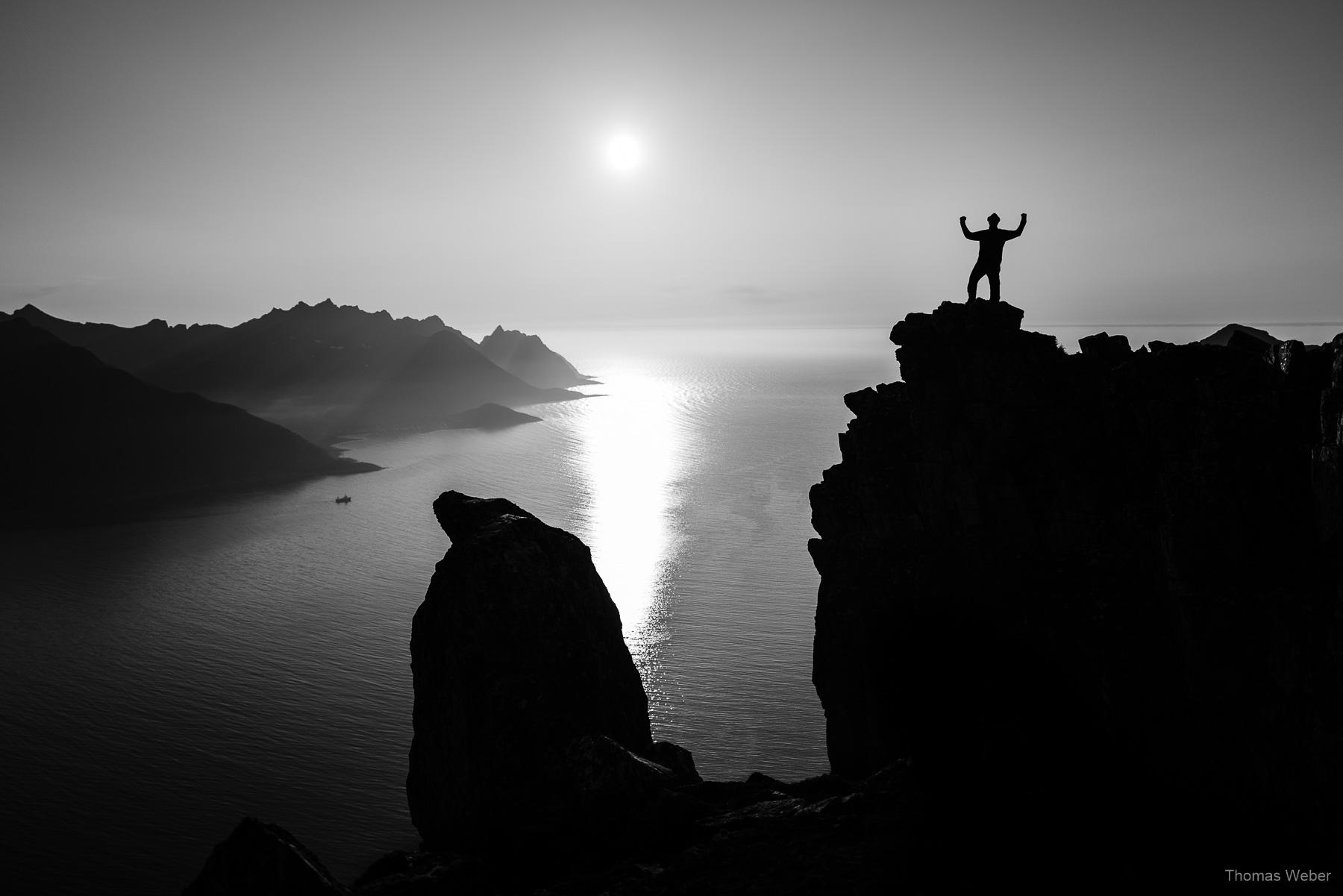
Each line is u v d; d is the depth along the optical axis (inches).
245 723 4741.6
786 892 914.1
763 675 4945.9
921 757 1146.7
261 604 7003.0
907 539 1899.6
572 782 1373.0
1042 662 1288.1
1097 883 898.1
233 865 1049.5
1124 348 1769.2
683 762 1683.1
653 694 4699.8
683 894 958.4
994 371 1768.0
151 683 5344.5
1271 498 1317.7
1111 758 1136.8
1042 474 1674.5
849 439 2127.2
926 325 1873.8
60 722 4761.3
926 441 1829.5
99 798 3951.8
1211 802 1096.8
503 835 1386.6
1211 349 1565.0
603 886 1037.8
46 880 3316.9
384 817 3757.4
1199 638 1262.3
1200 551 1318.9
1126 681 1294.3
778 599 6348.4
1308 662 1149.1
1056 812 1009.5
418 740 1737.2
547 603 1685.5
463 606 1665.8
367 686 5265.8
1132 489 1592.0
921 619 1318.9
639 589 6648.6
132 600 7180.1
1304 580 1226.0
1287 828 1072.8
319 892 1030.4
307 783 4057.6
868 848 984.3
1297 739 1130.0
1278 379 1393.9
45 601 7180.1
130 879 3336.6
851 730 1953.7
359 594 7253.9
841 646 1945.1
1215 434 1422.2
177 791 4008.4
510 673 1601.9
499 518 1856.5
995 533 1712.6
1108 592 1450.5
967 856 935.0
